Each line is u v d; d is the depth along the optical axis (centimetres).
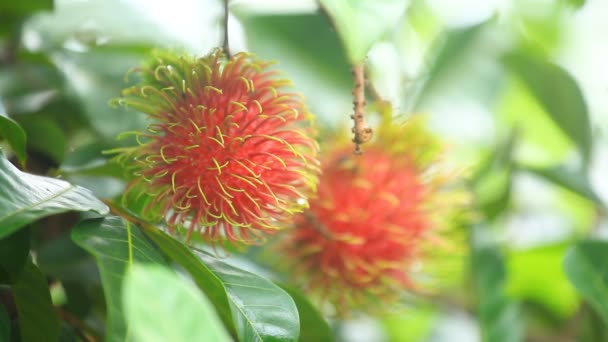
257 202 46
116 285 41
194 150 46
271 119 46
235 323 43
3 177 42
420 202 56
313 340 49
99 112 53
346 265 55
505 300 61
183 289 34
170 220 46
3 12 56
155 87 47
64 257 53
